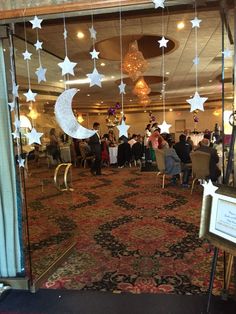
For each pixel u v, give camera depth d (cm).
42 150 296
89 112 1686
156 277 254
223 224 178
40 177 290
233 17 201
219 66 731
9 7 218
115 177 774
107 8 207
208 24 421
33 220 269
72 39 453
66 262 289
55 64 303
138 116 1742
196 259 284
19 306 224
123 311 211
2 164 246
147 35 479
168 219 405
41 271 260
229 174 202
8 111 241
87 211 460
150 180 710
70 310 216
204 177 521
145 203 496
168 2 202
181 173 648
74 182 713
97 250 313
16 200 251
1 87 239
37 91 280
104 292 236
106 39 478
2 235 249
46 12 213
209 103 1548
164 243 323
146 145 906
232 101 205
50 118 306
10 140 245
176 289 235
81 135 223
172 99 1562
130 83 869
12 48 235
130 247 318
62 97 218
